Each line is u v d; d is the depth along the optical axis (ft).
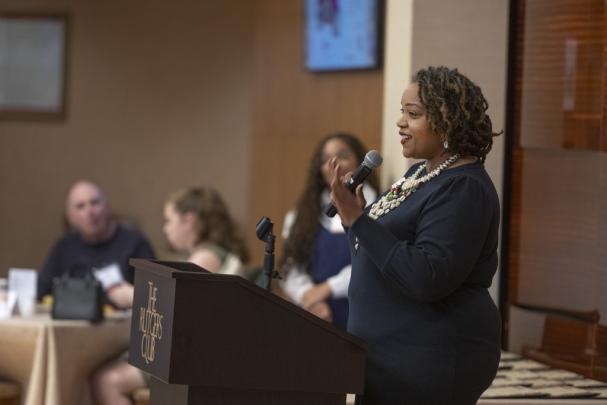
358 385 15.17
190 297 14.53
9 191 53.78
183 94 51.98
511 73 26.16
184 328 14.52
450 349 15.60
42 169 53.42
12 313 28.84
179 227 29.60
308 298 28.19
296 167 45.16
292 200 45.50
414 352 15.64
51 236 53.52
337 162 15.43
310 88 44.24
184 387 14.83
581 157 24.39
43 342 27.09
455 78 15.99
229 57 51.31
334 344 15.07
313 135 43.96
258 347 14.78
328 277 28.68
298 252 28.99
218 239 29.63
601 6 23.94
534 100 25.50
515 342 25.77
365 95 40.55
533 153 25.59
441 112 15.79
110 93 52.75
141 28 52.39
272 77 47.03
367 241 15.26
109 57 52.75
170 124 52.13
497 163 26.17
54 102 53.26
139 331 15.66
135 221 52.34
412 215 15.70
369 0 39.29
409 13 26.50
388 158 27.86
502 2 26.17
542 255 25.30
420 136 16.01
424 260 15.03
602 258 23.63
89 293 28.14
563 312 24.71
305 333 14.96
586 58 24.30
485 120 16.07
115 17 52.65
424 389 15.58
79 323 27.81
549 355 24.77
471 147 15.97
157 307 15.05
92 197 32.96
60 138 53.26
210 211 29.73
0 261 53.93
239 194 50.85
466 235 15.24
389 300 15.83
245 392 14.90
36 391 27.07
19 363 27.58
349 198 15.37
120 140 52.70
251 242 48.24
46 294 33.42
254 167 48.19
